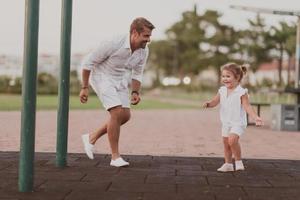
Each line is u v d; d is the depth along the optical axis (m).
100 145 7.94
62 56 5.45
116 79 5.75
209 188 4.48
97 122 13.40
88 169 5.41
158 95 66.12
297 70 15.79
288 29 41.72
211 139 9.41
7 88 51.72
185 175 5.16
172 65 74.81
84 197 4.00
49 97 39.66
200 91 65.81
